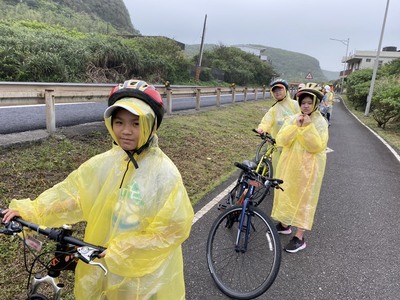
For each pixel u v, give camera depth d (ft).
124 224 5.55
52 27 79.36
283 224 14.08
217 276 10.55
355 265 12.23
